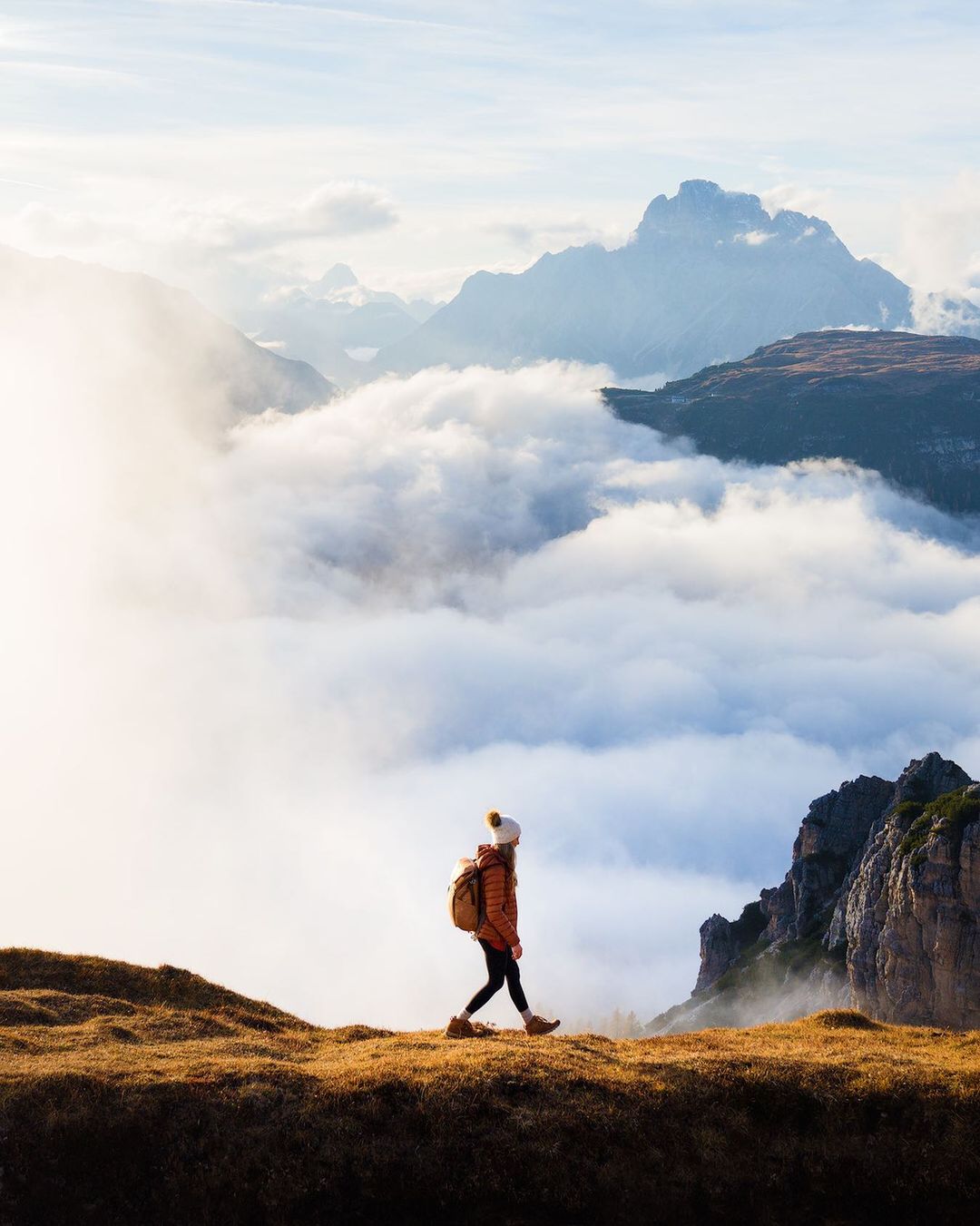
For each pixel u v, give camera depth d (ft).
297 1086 62.13
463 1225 56.39
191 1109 59.57
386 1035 81.76
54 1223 55.26
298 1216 56.18
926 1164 58.90
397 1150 58.34
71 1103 58.95
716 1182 58.34
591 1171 57.88
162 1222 55.77
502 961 72.13
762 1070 64.59
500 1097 61.16
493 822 71.41
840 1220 57.47
